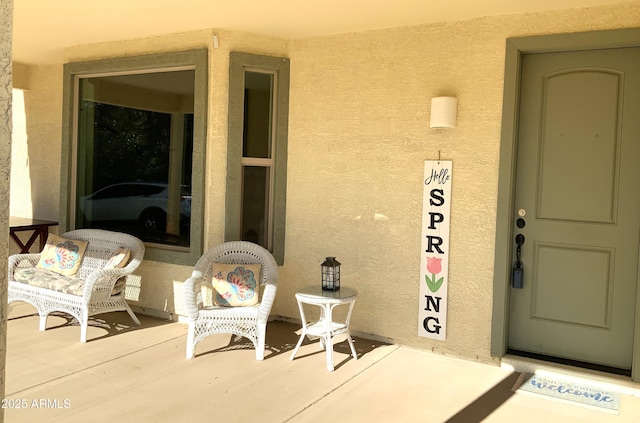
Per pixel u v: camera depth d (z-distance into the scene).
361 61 4.97
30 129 7.17
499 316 4.36
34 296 4.98
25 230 6.61
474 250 4.48
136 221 5.85
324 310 4.32
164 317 5.55
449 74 4.57
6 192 1.14
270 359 4.41
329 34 5.12
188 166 5.45
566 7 4.10
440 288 4.62
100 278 4.75
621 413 3.57
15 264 5.27
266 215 5.50
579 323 4.25
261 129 5.43
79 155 6.25
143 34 5.46
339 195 5.12
